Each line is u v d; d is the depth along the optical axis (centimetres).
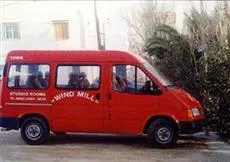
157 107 1167
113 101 1183
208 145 1216
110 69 1191
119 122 1184
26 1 2980
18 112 1227
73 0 2984
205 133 1364
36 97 1219
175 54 1555
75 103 1201
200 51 1542
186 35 1630
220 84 1333
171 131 1167
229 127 1302
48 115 1214
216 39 1562
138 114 1175
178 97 1168
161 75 1230
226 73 1332
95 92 1191
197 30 1620
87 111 1195
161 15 2727
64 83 1209
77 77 1205
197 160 1040
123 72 1188
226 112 1313
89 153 1122
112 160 1045
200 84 1409
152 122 1177
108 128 1191
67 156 1091
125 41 2914
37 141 1227
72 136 1353
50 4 2992
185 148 1177
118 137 1338
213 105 1341
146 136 1336
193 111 1168
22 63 1230
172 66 1550
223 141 1274
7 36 2978
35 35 2988
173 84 1237
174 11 2750
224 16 1639
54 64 1216
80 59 1207
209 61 1378
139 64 1184
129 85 1182
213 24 1612
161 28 1686
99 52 1206
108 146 1208
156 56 1666
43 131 1225
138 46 2662
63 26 3000
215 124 1345
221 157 1070
